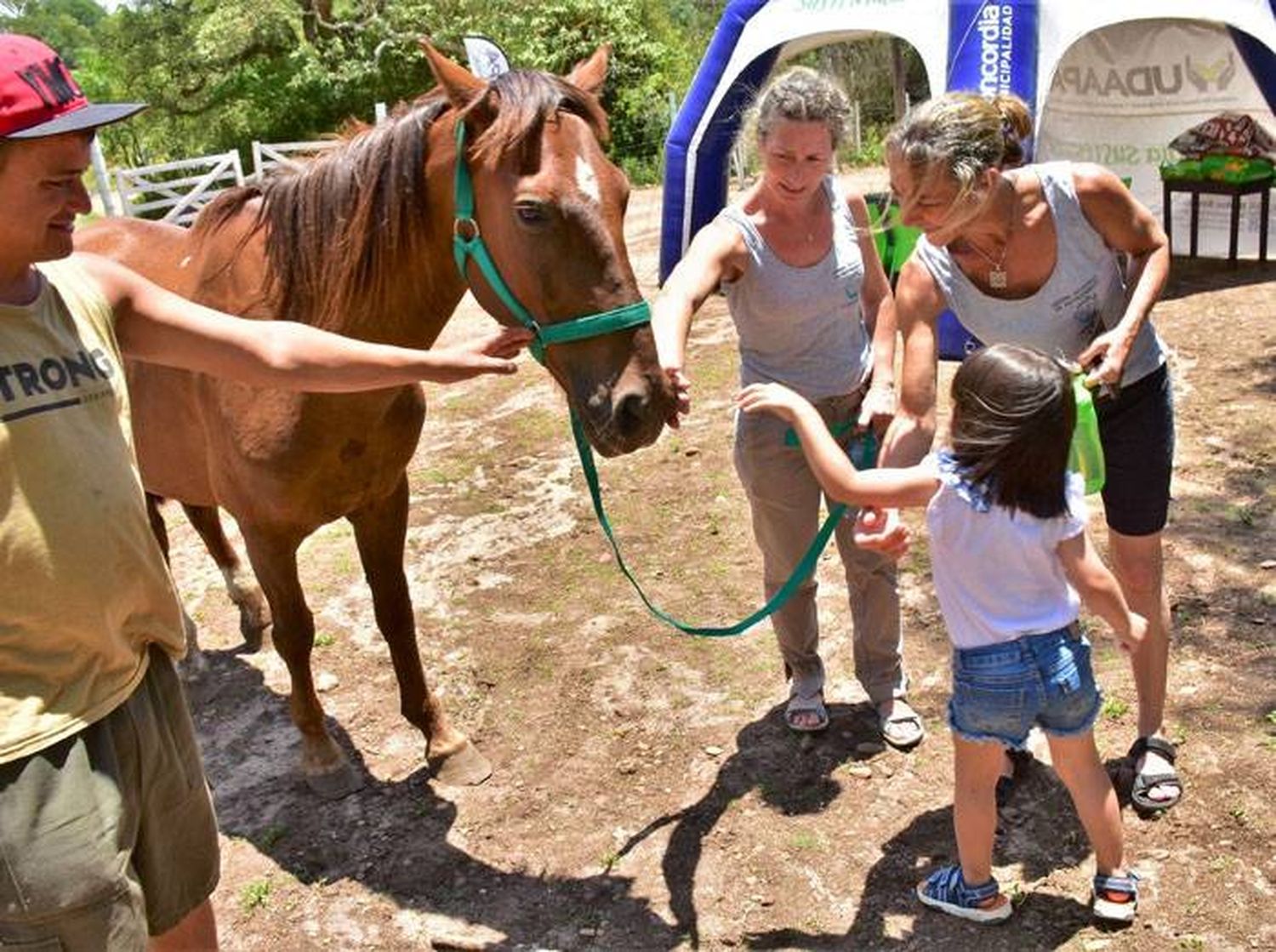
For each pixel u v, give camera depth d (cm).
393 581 325
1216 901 262
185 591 470
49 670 175
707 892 283
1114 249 266
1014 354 224
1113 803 250
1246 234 845
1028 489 225
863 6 718
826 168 272
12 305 170
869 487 236
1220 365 603
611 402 237
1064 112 864
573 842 305
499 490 533
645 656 388
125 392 188
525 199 233
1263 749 308
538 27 2153
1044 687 235
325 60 2309
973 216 239
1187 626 369
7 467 166
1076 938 256
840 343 299
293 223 274
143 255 352
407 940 277
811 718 335
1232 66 800
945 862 284
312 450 281
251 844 315
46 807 174
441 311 278
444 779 333
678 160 788
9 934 177
